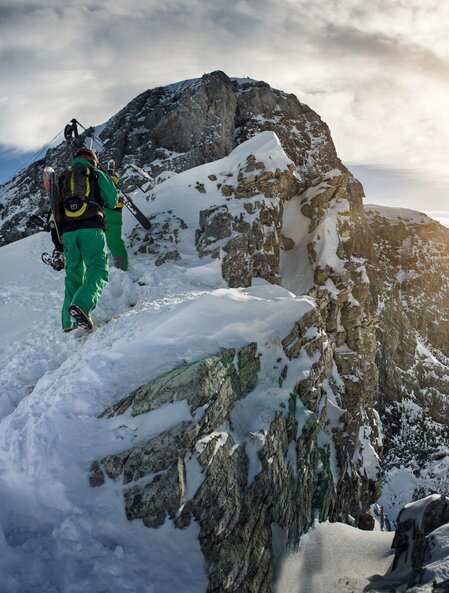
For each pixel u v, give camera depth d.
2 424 4.24
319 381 6.08
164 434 3.90
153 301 6.73
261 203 10.15
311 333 6.04
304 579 4.54
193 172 10.91
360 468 9.77
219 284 8.30
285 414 5.18
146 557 3.47
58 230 5.56
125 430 4.07
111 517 3.60
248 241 9.16
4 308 7.09
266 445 4.62
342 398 8.84
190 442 3.92
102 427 4.13
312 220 11.38
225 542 3.84
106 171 7.50
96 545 3.43
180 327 5.09
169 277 7.98
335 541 5.17
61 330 6.11
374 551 4.98
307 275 10.60
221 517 3.87
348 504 8.34
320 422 6.26
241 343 5.13
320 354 6.16
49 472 3.76
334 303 10.17
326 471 6.10
